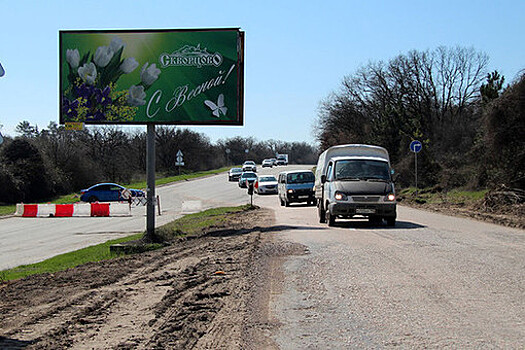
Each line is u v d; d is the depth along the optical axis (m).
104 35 16.55
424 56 58.69
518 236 13.96
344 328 6.19
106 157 73.94
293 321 6.54
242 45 17.02
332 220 17.75
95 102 16.52
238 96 16.61
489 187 26.11
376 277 8.87
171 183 66.44
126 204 31.69
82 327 6.45
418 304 7.11
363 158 18.52
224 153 139.38
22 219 30.84
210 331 6.18
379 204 17.09
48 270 11.82
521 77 22.89
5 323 6.69
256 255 11.71
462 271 9.15
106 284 9.18
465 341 5.55
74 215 31.95
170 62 16.56
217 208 32.16
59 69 16.59
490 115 23.86
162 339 5.88
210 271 9.95
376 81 62.81
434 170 36.03
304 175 33.66
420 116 57.72
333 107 68.12
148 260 11.93
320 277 9.06
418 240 13.27
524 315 6.47
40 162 48.19
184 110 16.52
